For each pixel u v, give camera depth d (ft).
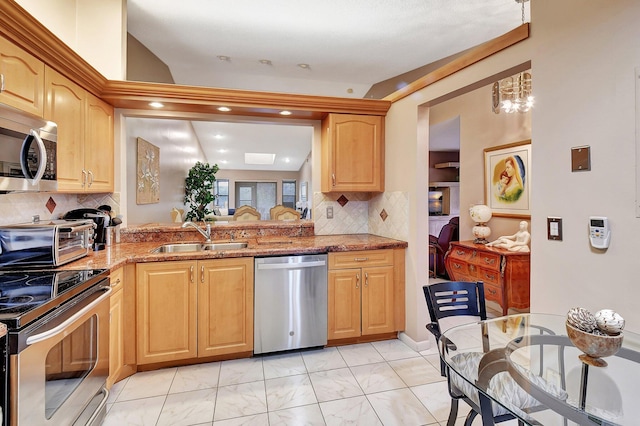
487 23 9.35
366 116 10.39
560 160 5.28
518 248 10.27
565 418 3.49
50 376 4.48
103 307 6.02
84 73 7.19
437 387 7.40
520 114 11.10
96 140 8.18
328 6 8.61
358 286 9.34
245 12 8.84
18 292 4.80
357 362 8.54
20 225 6.30
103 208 9.05
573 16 5.05
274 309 8.65
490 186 12.37
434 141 20.10
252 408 6.65
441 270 17.26
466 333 5.47
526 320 5.43
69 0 8.21
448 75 7.87
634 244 4.35
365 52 11.37
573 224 5.10
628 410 3.52
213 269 8.18
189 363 8.37
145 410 6.57
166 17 9.24
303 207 34.86
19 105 5.41
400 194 9.86
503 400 3.76
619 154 4.49
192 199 22.33
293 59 11.93
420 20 9.23
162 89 8.55
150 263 7.76
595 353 3.81
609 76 4.58
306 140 28.68
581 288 5.00
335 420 6.30
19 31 5.27
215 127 24.85
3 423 3.81
